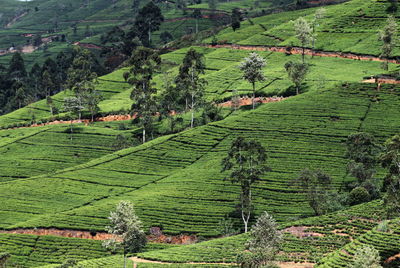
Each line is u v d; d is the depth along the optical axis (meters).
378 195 96.75
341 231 80.25
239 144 104.88
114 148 153.50
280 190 108.12
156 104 162.38
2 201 115.50
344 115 136.12
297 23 190.25
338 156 118.69
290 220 94.06
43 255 93.06
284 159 119.88
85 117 182.25
